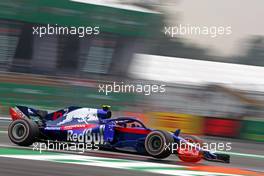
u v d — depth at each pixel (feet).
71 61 337.52
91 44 343.26
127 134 109.81
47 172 83.76
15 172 81.46
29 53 321.52
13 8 311.68
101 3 342.03
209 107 234.58
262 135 210.18
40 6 318.24
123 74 349.82
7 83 250.98
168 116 209.77
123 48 355.77
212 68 247.29
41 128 115.14
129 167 97.04
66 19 329.31
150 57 269.85
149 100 251.39
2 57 310.24
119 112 259.19
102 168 92.99
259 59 395.14
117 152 111.14
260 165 128.06
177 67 251.60
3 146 117.80
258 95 230.68
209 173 97.40
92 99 272.10
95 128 110.42
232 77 239.50
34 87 258.98
